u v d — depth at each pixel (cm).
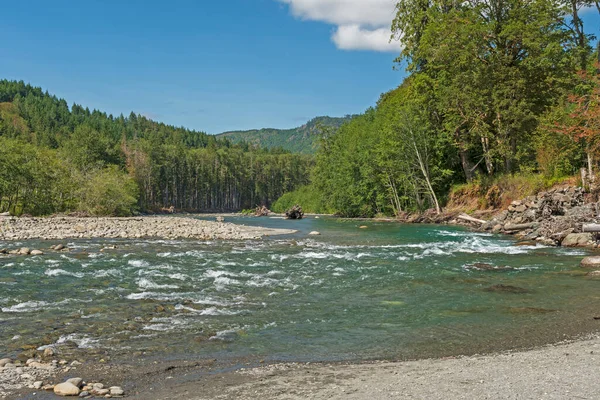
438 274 1580
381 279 1501
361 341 869
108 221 4428
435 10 4475
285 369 716
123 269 1689
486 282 1427
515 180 3847
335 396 586
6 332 908
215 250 2330
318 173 8856
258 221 5400
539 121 3638
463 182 4956
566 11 3800
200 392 618
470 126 4291
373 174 5712
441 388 599
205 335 905
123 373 700
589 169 3030
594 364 685
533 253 2073
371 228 3869
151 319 1014
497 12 4056
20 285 1372
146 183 12938
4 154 5625
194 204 16112
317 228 3978
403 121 4925
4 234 3008
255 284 1423
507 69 3859
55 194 5978
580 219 2472
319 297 1245
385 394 586
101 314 1052
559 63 3734
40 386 638
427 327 955
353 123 7650
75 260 1906
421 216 4594
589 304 1123
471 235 3042
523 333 902
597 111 2817
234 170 17388
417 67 4869
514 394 565
